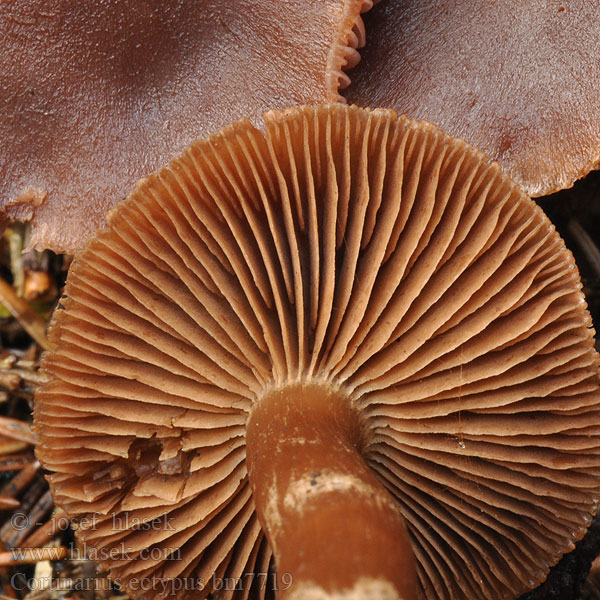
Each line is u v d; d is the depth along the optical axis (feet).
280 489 0.53
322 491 0.52
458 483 0.57
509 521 0.57
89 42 0.61
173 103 0.62
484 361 0.55
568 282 0.54
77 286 0.55
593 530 0.60
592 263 0.66
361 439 0.56
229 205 0.54
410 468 0.57
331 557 0.51
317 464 0.53
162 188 0.54
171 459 0.56
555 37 0.60
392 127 0.53
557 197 0.66
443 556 0.58
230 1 0.61
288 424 0.55
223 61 0.61
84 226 0.62
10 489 0.63
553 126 0.60
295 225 0.55
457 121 0.61
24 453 0.64
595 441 0.56
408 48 0.62
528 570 0.58
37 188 0.62
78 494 0.56
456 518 0.58
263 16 0.60
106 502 0.57
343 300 0.54
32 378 0.65
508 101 0.61
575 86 0.60
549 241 0.54
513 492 0.57
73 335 0.55
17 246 0.68
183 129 0.61
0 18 0.61
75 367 0.55
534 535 0.57
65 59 0.61
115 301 0.55
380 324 0.55
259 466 0.54
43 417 0.56
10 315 0.67
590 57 0.60
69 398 0.56
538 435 0.56
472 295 0.54
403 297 0.54
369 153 0.54
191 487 0.56
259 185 0.53
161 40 0.61
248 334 0.55
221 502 0.56
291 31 0.60
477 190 0.54
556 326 0.55
